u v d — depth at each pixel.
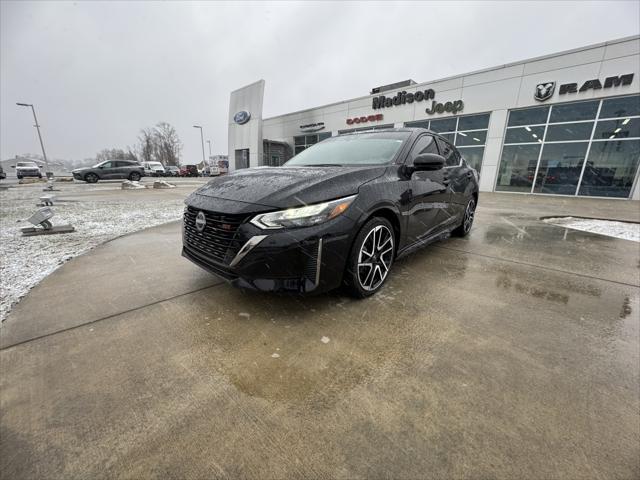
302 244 1.82
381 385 1.41
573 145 10.98
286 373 1.49
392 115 15.90
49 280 2.64
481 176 13.23
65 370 1.52
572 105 10.81
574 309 2.16
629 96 9.77
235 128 23.94
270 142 22.78
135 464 1.06
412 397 1.33
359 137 3.13
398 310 2.12
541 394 1.35
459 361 1.58
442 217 3.31
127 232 4.57
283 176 2.21
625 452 1.07
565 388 1.39
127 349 1.69
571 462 1.04
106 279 2.66
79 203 8.15
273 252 1.81
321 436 1.15
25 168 23.81
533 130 11.73
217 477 1.01
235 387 1.40
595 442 1.11
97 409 1.29
